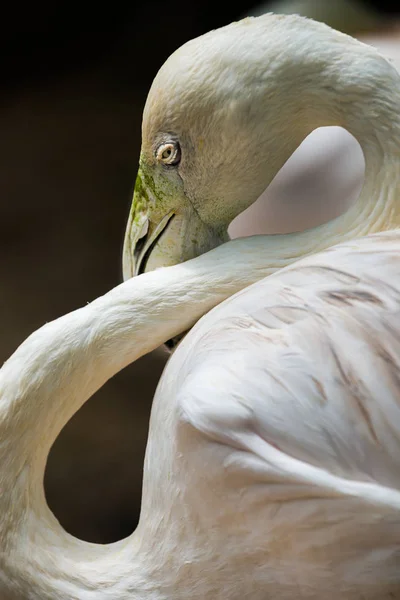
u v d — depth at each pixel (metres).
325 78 4.65
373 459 4.55
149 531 4.64
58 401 4.67
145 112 4.69
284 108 4.66
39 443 4.67
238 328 4.60
